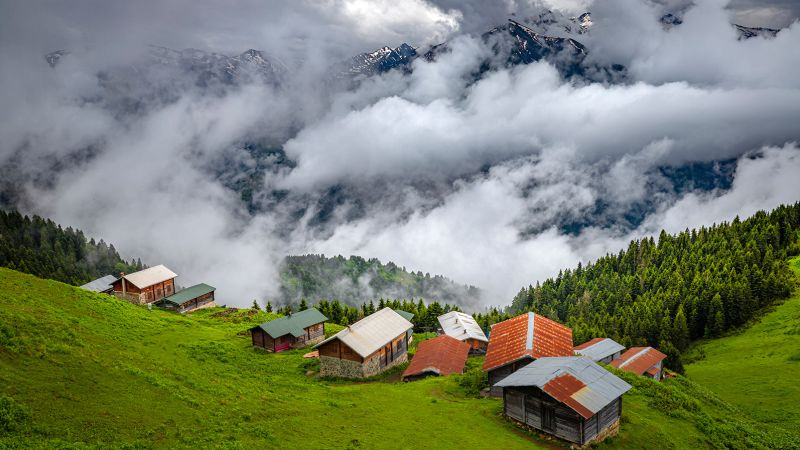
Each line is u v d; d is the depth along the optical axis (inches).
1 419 1068.5
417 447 1483.8
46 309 2090.3
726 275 5895.7
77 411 1211.9
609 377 1775.3
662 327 5123.0
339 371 2583.7
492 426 1718.8
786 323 4630.9
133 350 1955.0
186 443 1224.2
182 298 4281.5
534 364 1914.4
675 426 1859.0
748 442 1863.9
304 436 1434.5
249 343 3218.5
